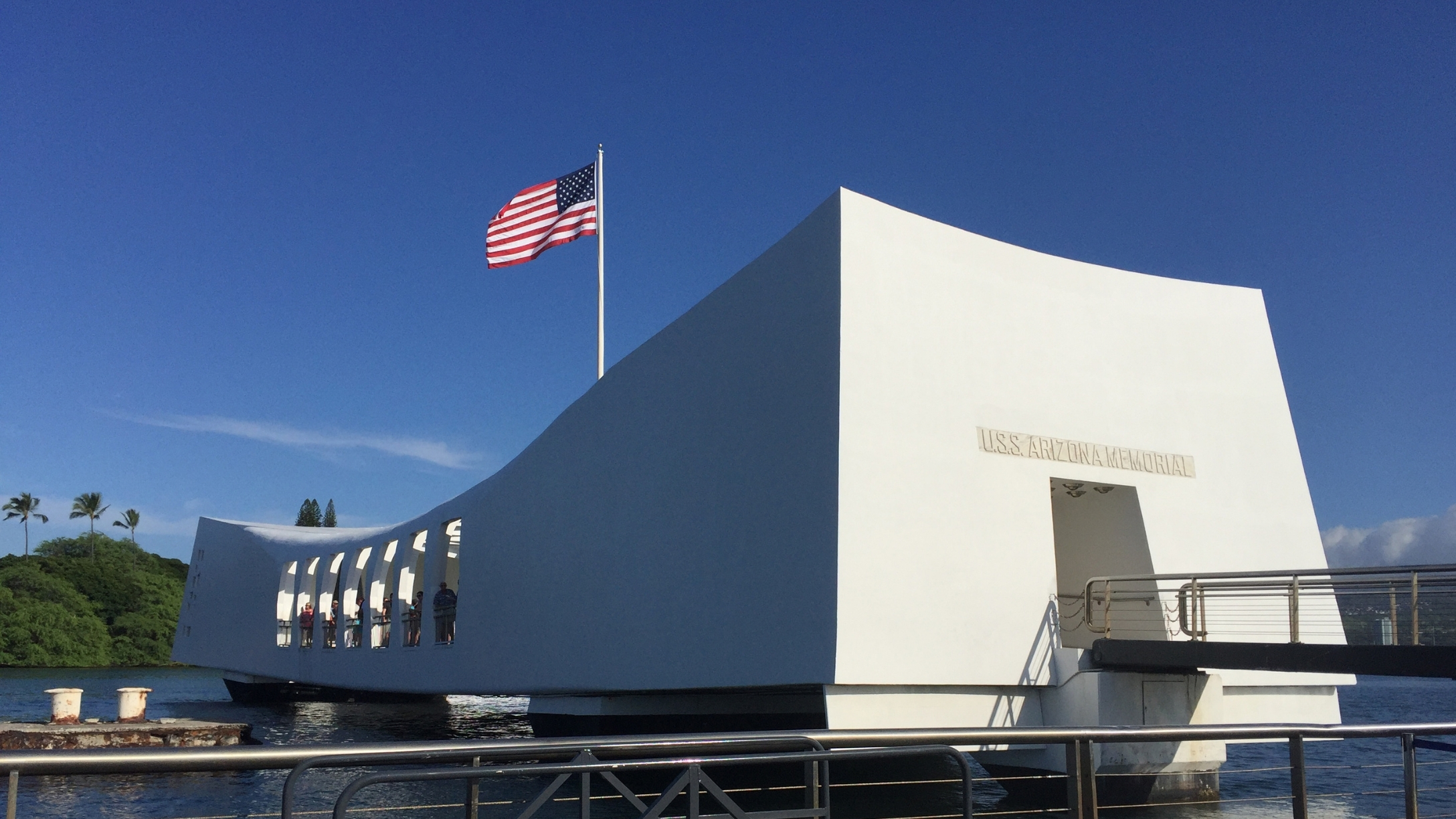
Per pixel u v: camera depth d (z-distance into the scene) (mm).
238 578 41969
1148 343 18922
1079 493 18875
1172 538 18016
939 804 15672
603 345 25859
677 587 18531
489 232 27578
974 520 16125
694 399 18812
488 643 25156
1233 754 22969
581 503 22109
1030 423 17078
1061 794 15625
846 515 14938
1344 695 43906
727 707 20016
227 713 35781
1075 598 18609
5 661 72938
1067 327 18047
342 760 3990
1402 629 13742
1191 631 15500
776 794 16312
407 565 30562
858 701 14898
